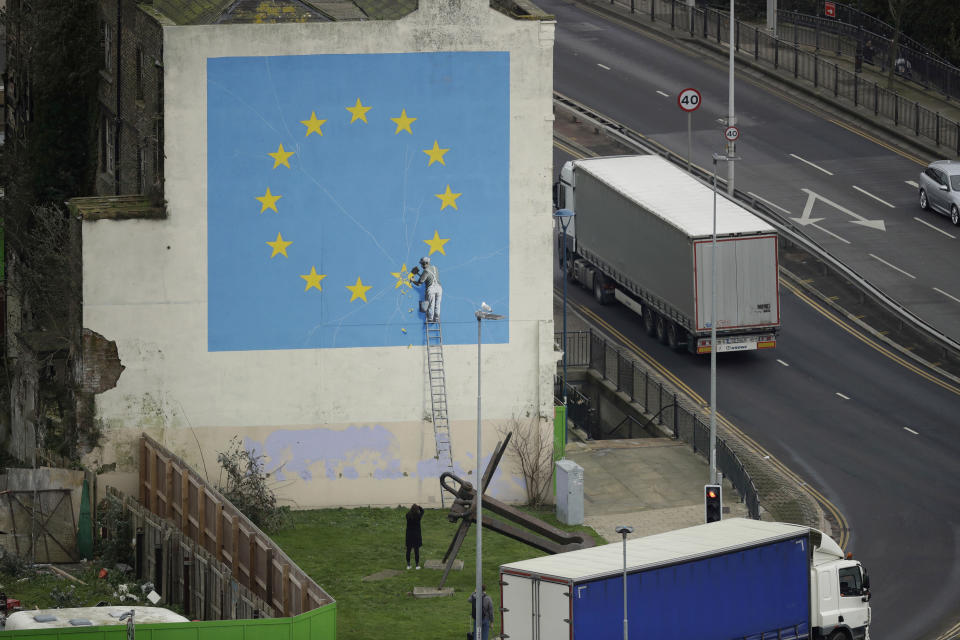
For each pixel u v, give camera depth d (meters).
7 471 181.12
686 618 141.00
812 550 149.38
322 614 139.50
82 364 184.50
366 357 188.62
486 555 175.12
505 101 187.00
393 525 184.88
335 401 188.75
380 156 186.12
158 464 182.25
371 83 184.88
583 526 184.62
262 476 185.12
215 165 183.50
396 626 155.25
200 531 170.50
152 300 184.50
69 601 160.50
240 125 183.38
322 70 183.88
